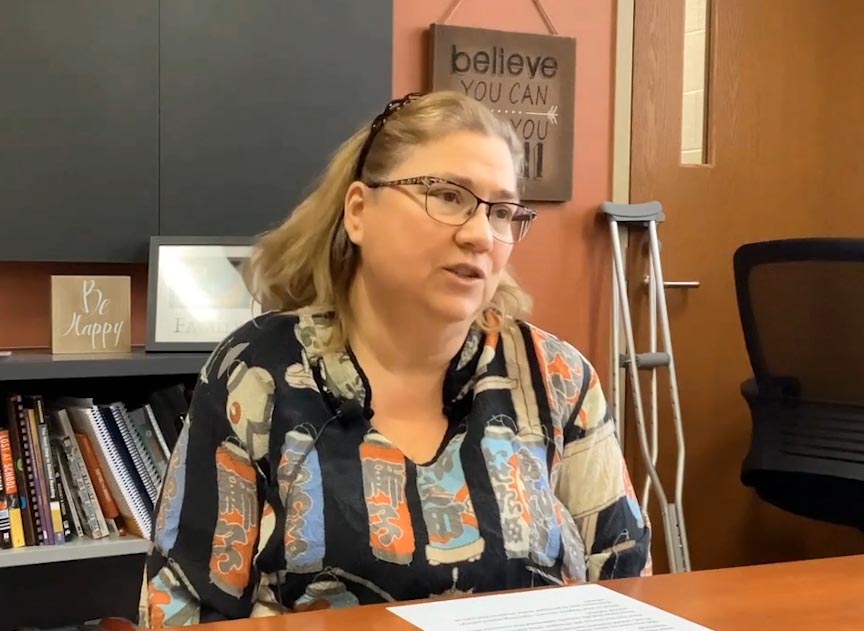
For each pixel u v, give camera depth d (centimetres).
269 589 105
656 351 285
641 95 282
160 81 200
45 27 190
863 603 91
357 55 216
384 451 108
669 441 293
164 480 114
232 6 205
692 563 298
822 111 307
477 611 87
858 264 214
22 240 191
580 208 276
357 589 102
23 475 181
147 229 201
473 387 116
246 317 200
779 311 232
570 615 86
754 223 301
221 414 111
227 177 206
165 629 83
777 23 301
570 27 272
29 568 212
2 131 188
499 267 111
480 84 258
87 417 185
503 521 107
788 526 309
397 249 107
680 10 286
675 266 291
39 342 211
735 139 297
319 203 121
